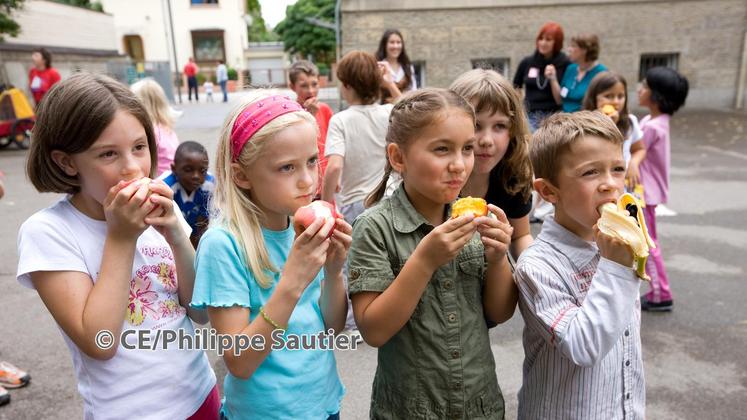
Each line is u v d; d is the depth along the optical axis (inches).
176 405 60.6
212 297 55.5
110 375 56.8
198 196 130.6
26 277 54.3
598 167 58.5
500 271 61.7
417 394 61.7
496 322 66.5
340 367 127.3
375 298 60.0
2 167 374.3
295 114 54.5
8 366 120.3
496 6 516.1
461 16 515.5
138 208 51.8
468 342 62.2
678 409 108.0
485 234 58.1
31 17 751.1
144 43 1434.5
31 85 439.8
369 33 510.3
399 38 230.5
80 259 55.5
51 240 54.3
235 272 56.2
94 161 52.4
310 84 179.8
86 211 57.7
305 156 54.9
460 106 56.4
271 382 58.6
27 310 157.9
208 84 1024.2
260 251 58.1
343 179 144.1
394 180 83.0
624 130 152.8
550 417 64.0
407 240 62.1
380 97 145.0
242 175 57.2
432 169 56.4
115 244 53.1
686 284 168.4
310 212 53.6
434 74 527.8
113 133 52.2
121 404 57.3
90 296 52.6
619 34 545.3
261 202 57.2
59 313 53.4
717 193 277.7
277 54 1555.1
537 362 64.8
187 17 1437.0
